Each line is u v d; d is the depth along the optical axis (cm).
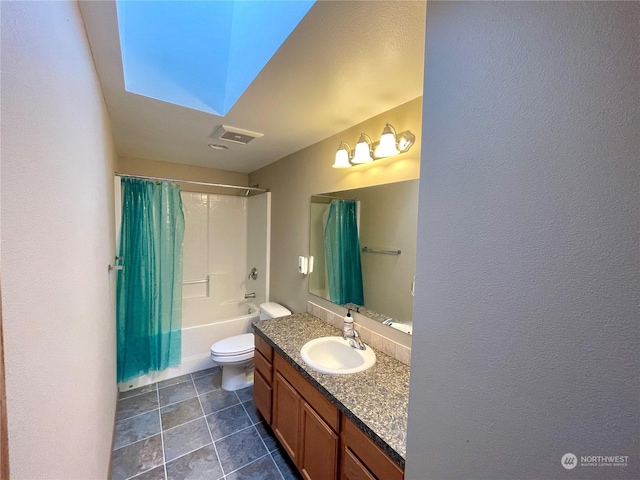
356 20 94
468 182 55
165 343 266
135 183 251
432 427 65
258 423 209
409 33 100
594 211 39
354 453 111
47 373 62
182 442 188
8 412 45
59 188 72
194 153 265
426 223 65
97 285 128
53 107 67
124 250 245
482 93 53
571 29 41
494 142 51
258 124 186
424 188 65
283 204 277
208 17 160
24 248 51
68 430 77
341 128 192
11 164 47
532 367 46
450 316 60
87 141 107
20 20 50
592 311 39
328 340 178
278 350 168
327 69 122
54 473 66
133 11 139
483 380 53
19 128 50
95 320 121
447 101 60
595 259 39
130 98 153
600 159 38
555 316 43
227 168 335
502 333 50
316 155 226
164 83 155
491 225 52
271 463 173
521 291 47
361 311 181
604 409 39
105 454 147
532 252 46
